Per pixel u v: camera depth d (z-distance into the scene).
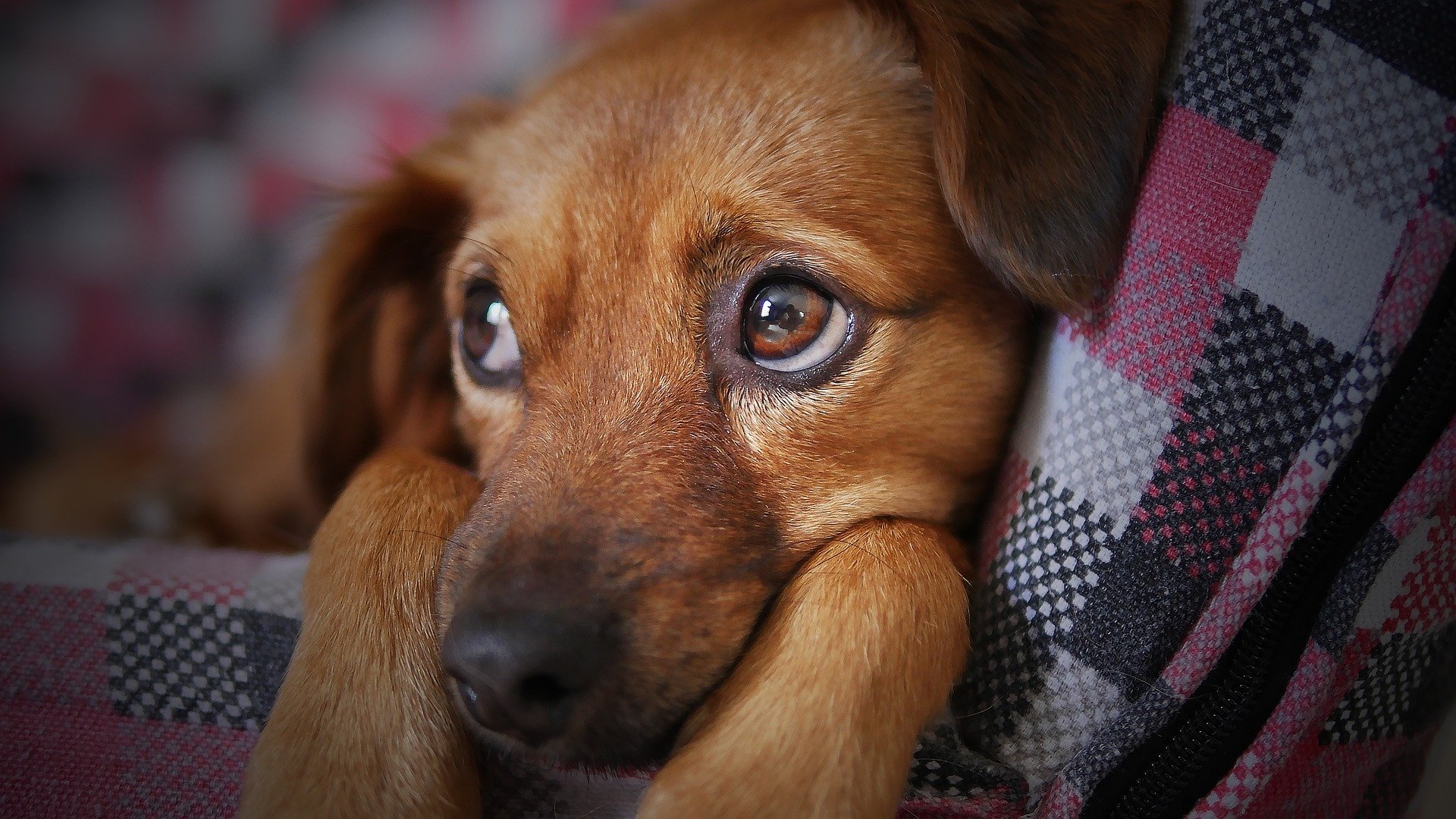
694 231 0.34
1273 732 0.31
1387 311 0.30
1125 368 0.32
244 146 0.57
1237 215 0.31
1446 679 0.34
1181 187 0.32
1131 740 0.31
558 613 0.32
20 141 0.55
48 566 0.35
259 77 0.57
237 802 0.34
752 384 0.34
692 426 0.34
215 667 0.34
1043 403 0.34
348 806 0.32
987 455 0.35
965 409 0.35
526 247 0.35
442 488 0.36
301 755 0.32
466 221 0.39
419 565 0.34
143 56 0.56
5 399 0.57
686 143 0.34
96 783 0.34
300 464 0.42
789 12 0.37
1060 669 0.32
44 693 0.34
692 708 0.33
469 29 0.57
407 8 0.57
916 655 0.32
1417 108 0.30
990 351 0.35
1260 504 0.31
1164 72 0.33
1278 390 0.31
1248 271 0.31
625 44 0.38
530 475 0.34
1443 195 0.30
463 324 0.38
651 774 0.33
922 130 0.35
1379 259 0.30
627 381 0.34
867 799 0.30
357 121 0.57
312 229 0.42
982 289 0.35
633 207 0.34
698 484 0.33
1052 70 0.33
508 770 0.33
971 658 0.33
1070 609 0.32
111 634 0.34
